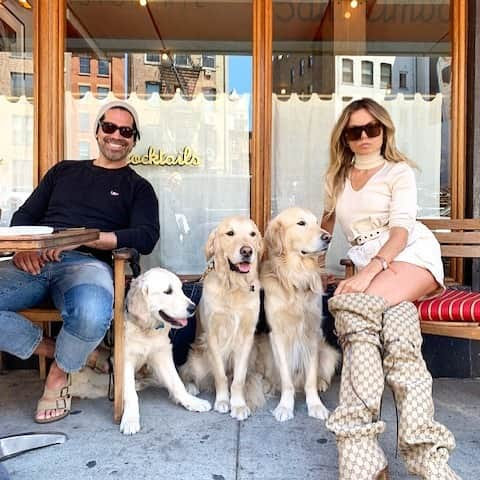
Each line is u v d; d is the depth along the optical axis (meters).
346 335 1.68
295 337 2.51
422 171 3.46
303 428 2.26
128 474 1.86
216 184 3.49
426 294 2.07
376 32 3.89
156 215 2.79
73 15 3.60
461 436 2.16
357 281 1.86
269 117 3.46
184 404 2.48
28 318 2.30
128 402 2.29
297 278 2.46
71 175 2.82
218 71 3.61
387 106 3.52
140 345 2.36
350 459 1.55
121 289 2.24
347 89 3.65
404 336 1.65
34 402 2.58
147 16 4.31
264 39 3.45
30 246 1.53
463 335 2.06
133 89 3.63
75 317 2.12
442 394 2.71
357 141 2.24
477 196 3.03
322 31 3.79
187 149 3.50
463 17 3.20
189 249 3.49
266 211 3.43
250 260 2.39
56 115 3.27
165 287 2.30
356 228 2.26
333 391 2.76
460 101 3.19
